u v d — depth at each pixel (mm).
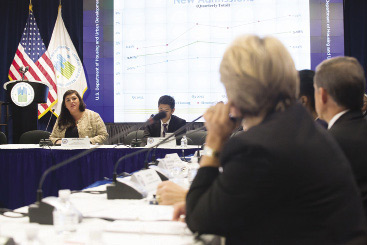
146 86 5867
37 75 5801
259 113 868
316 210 775
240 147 797
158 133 4086
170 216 1110
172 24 5832
